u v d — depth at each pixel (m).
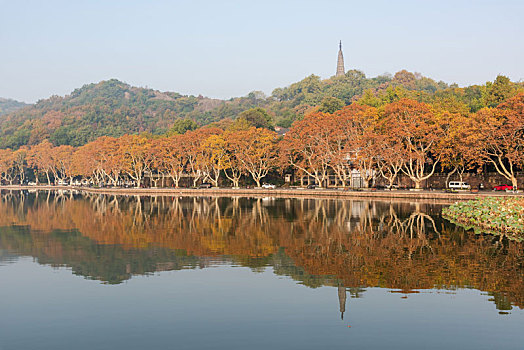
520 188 110.75
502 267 33.91
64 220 68.56
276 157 149.75
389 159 107.94
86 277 32.91
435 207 79.12
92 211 83.50
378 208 78.56
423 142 113.56
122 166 171.62
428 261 36.06
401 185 137.62
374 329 23.05
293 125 136.25
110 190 162.25
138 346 21.52
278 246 43.62
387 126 113.50
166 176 199.00
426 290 28.70
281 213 72.94
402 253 39.25
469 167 113.44
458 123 104.88
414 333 22.53
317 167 133.88
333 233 50.78
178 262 37.28
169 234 52.12
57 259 38.84
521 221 50.28
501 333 22.42
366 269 33.91
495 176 116.69
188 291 29.33
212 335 22.61
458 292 28.22
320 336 22.34
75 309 26.33
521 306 25.77
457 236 47.44
